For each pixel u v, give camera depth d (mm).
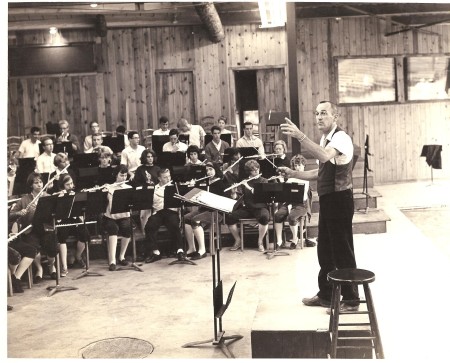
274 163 8891
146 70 12719
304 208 8336
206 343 5078
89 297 6648
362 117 13141
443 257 7430
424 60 13148
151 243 8117
